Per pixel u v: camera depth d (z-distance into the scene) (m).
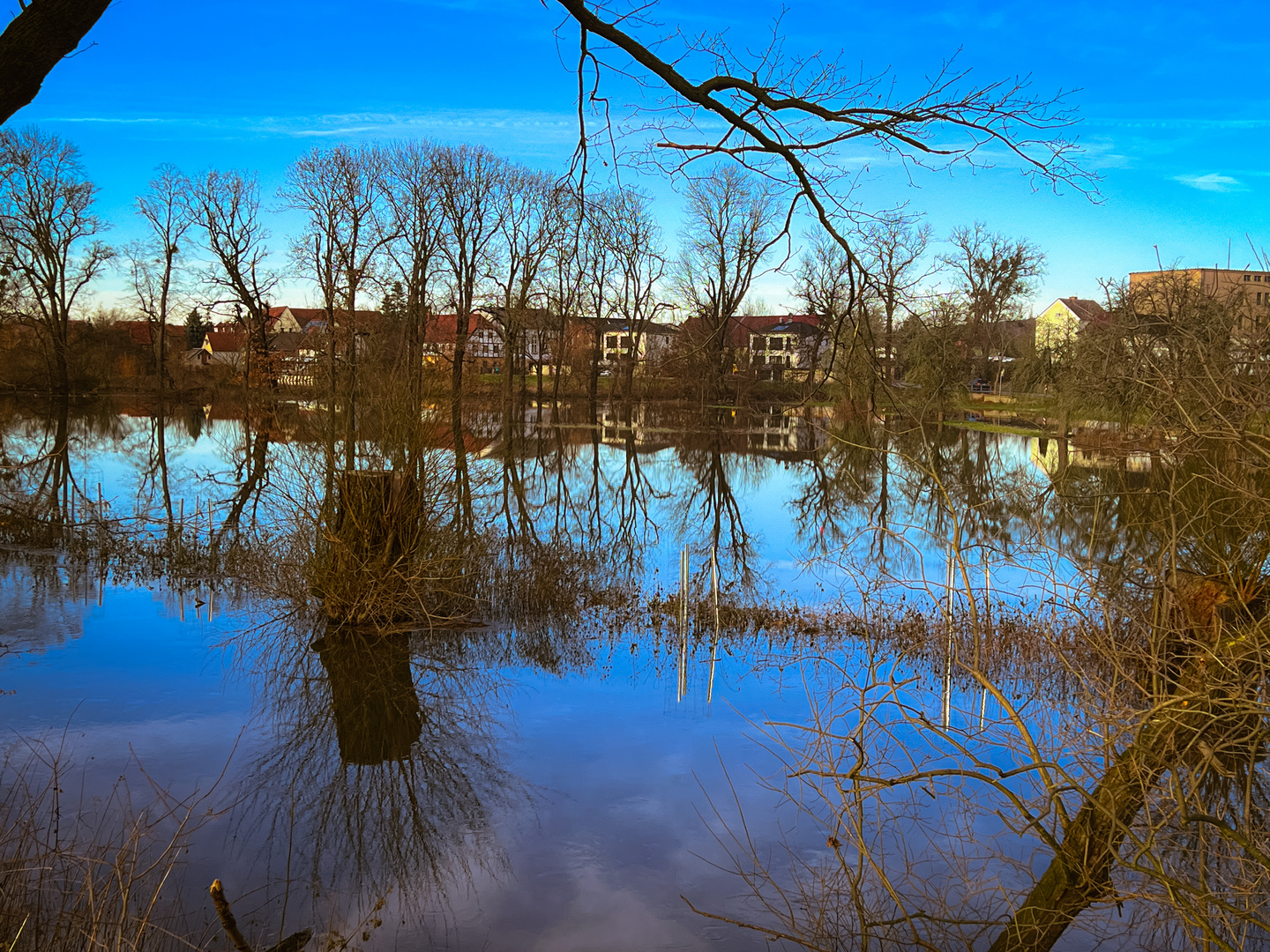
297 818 5.88
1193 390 5.47
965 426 43.91
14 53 2.79
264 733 7.30
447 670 9.09
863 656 9.95
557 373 54.34
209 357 66.94
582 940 4.64
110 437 33.53
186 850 5.38
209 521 16.31
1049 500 10.42
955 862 5.50
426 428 10.91
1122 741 4.66
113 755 6.71
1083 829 4.16
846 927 4.82
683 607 9.75
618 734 7.50
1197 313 8.42
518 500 22.03
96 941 4.10
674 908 4.96
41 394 55.53
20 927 4.24
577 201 4.39
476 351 47.09
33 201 51.38
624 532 17.98
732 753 7.12
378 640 10.01
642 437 42.66
